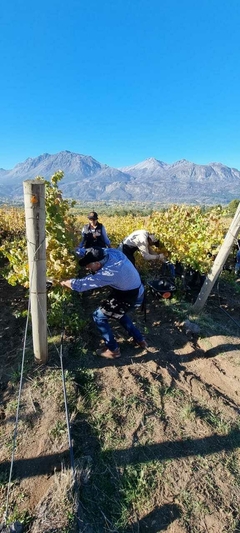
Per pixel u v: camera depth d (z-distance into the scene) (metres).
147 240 5.18
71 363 3.99
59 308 4.71
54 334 4.54
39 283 3.35
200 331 4.99
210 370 4.19
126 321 4.27
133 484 2.68
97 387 3.63
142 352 4.36
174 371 4.07
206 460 2.93
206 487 2.70
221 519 2.47
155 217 7.84
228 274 7.96
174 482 2.71
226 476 2.80
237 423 3.35
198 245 5.92
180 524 2.42
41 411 3.27
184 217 7.27
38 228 3.10
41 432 3.05
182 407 3.49
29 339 4.45
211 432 3.22
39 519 2.36
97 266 3.54
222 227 6.46
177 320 5.30
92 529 2.35
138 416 3.30
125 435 3.08
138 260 6.85
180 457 2.93
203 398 3.65
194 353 4.49
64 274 4.55
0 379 3.74
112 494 2.59
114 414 3.30
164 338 4.77
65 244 4.82
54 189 4.80
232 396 3.79
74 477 2.60
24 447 2.91
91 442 2.99
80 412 3.29
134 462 2.84
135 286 3.81
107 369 3.96
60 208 4.90
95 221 6.16
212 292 7.00
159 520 2.45
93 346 4.42
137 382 3.75
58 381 3.65
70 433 3.01
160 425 3.23
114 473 2.74
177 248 6.38
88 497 2.55
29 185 2.92
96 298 6.06
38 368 3.84
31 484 2.62
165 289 5.84
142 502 2.55
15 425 2.98
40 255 3.23
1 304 5.72
